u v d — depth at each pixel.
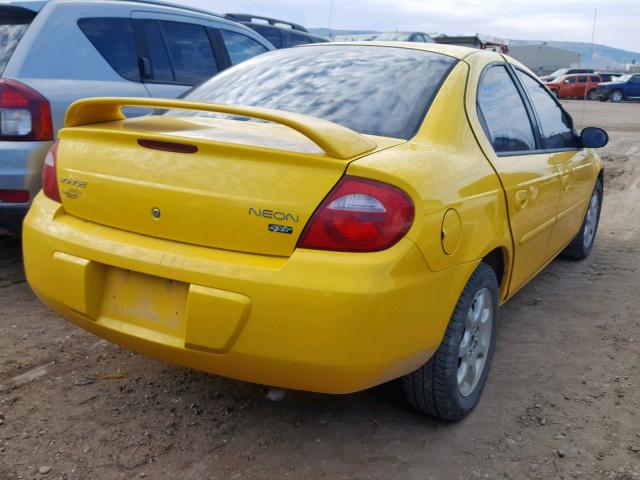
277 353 2.19
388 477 2.47
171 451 2.57
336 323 2.13
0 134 3.90
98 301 2.47
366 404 2.97
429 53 3.21
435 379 2.63
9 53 4.19
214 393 3.01
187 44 5.59
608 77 35.19
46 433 2.63
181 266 2.25
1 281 4.29
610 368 3.43
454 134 2.79
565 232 4.36
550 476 2.51
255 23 9.93
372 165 2.23
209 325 2.21
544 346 3.68
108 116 2.78
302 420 2.83
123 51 4.90
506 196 2.96
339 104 2.86
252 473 2.46
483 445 2.70
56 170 2.66
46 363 3.21
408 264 2.23
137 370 3.19
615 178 9.91
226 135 2.46
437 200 2.37
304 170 2.21
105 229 2.47
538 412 2.96
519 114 3.58
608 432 2.82
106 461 2.48
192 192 2.28
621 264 5.32
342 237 2.16
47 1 4.48
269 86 3.11
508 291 3.32
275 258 2.20
